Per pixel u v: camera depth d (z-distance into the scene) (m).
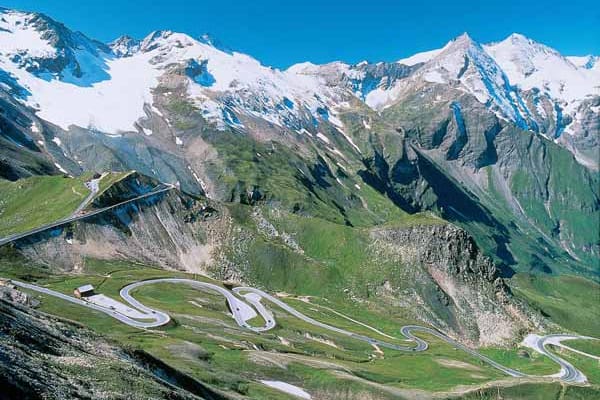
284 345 198.25
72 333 80.81
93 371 65.50
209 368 134.00
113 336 146.62
